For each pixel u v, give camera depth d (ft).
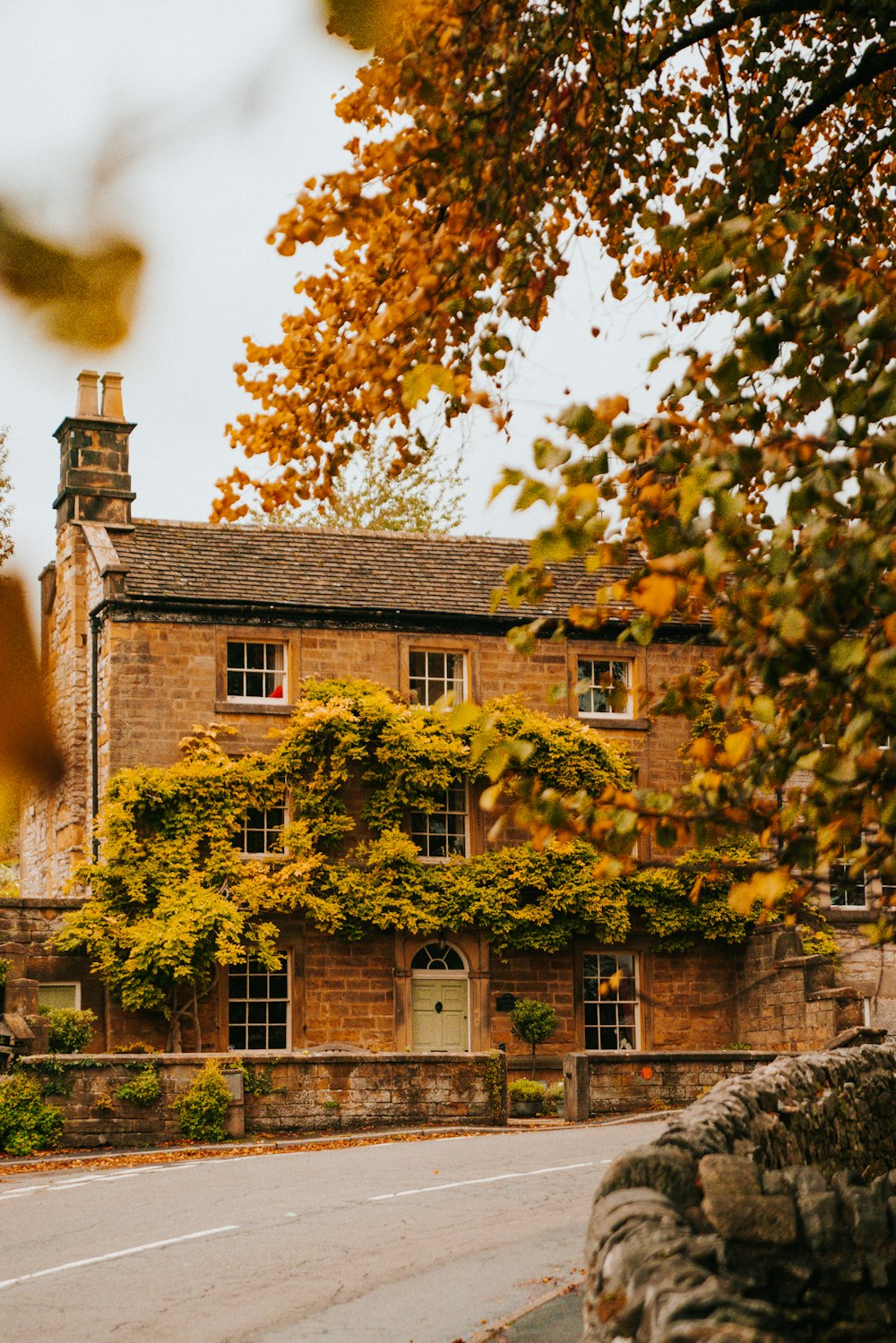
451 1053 74.95
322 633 90.94
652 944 92.48
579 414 18.45
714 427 19.24
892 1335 19.67
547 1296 31.12
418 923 87.30
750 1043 91.81
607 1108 76.59
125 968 80.74
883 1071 32.86
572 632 95.35
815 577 17.48
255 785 86.58
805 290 19.40
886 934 19.21
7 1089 65.21
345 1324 29.86
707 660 97.04
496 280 27.73
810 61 35.58
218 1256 37.78
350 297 30.14
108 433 94.84
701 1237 16.96
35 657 2.61
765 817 19.45
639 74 32.45
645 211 32.83
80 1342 28.78
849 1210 20.27
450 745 88.84
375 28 2.29
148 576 89.35
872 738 17.56
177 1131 67.97
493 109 26.40
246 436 30.55
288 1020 86.17
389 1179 51.65
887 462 17.84
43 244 2.26
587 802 19.15
